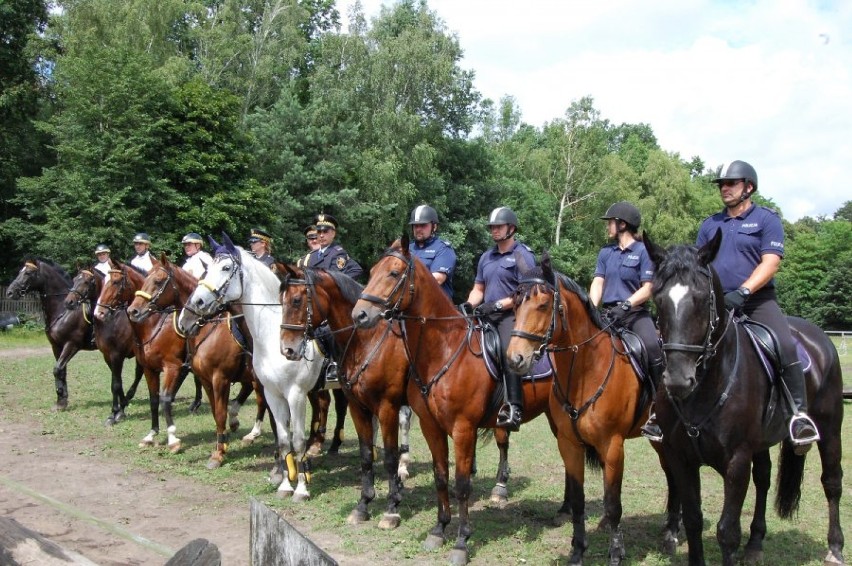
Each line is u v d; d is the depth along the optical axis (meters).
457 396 5.62
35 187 28.23
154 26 34.72
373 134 35.81
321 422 9.22
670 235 48.62
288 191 33.84
